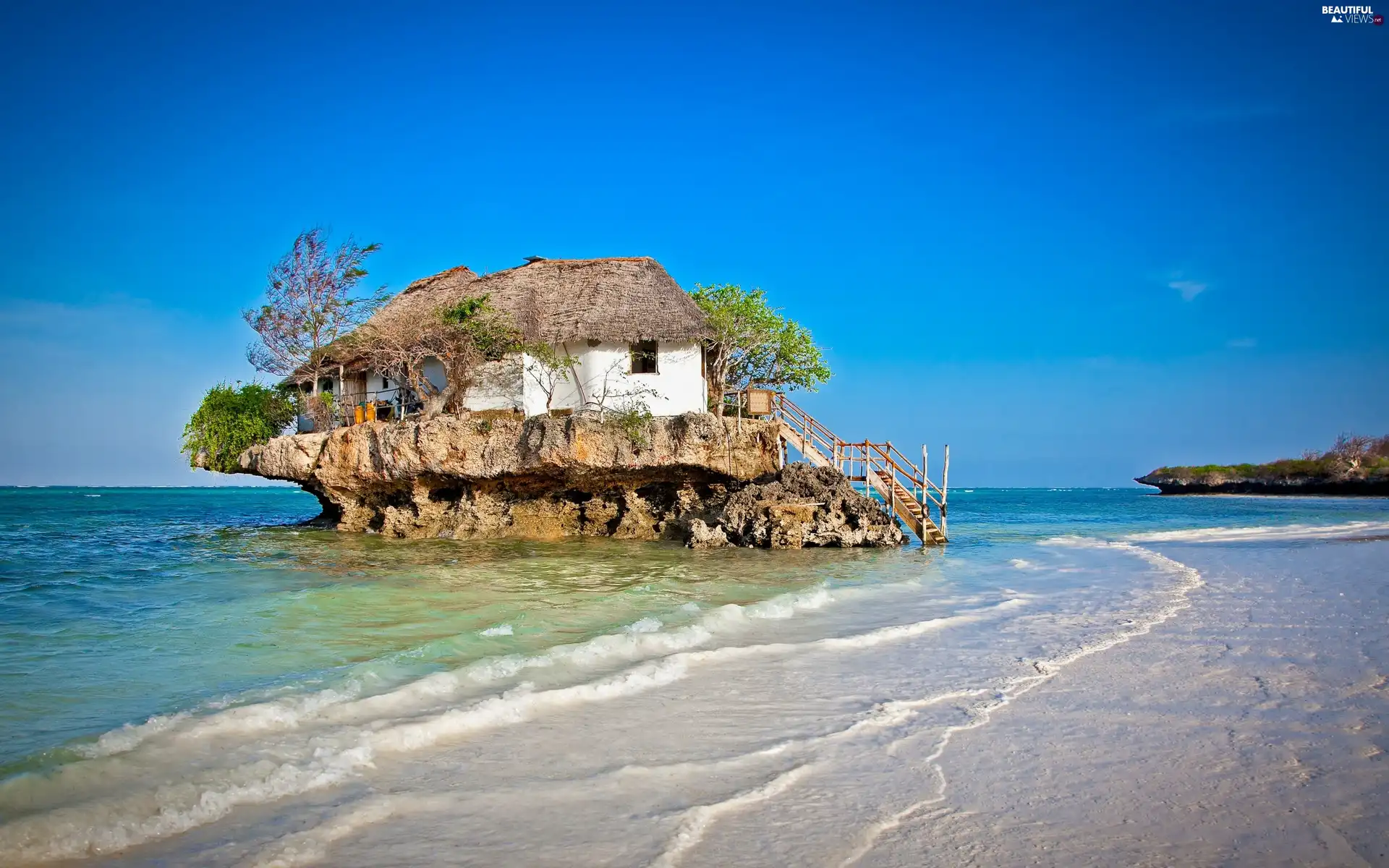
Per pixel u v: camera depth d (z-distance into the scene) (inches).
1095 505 2780.5
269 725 271.1
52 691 316.2
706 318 1120.8
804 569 765.3
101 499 3326.8
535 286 1163.9
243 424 1224.2
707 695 323.6
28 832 188.2
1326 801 226.2
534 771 241.9
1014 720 295.6
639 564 782.5
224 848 190.4
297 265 1144.8
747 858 191.9
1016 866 189.6
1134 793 231.8
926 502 1047.6
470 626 453.4
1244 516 1840.6
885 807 221.6
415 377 1062.4
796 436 1079.6
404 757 250.4
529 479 1011.9
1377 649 408.2
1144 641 430.6
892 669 369.1
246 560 802.2
